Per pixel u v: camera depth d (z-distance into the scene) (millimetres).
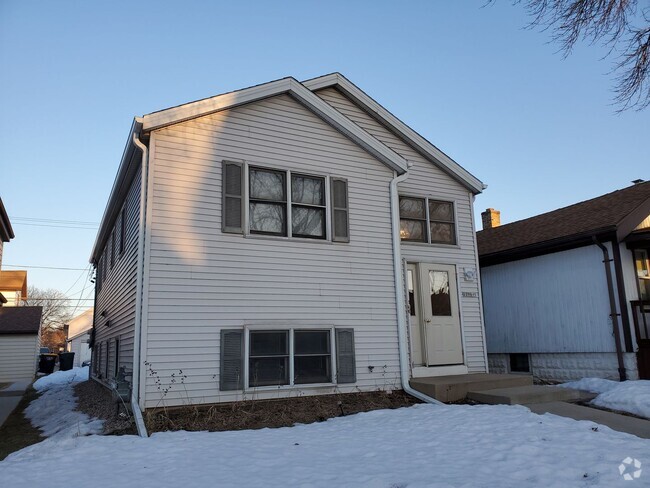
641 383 9906
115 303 11938
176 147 8578
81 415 9594
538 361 14039
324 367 9203
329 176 9867
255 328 8617
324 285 9398
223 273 8555
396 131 11938
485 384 9750
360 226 10000
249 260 8805
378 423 7383
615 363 12102
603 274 12492
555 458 5223
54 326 72000
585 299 12852
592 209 14383
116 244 12320
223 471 5031
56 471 5121
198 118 8836
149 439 6449
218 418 7625
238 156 9062
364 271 9852
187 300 8203
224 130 9023
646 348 11469
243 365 8414
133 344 8344
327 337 9312
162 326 7953
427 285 11367
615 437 6141
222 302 8461
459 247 12039
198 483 4641
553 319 13586
